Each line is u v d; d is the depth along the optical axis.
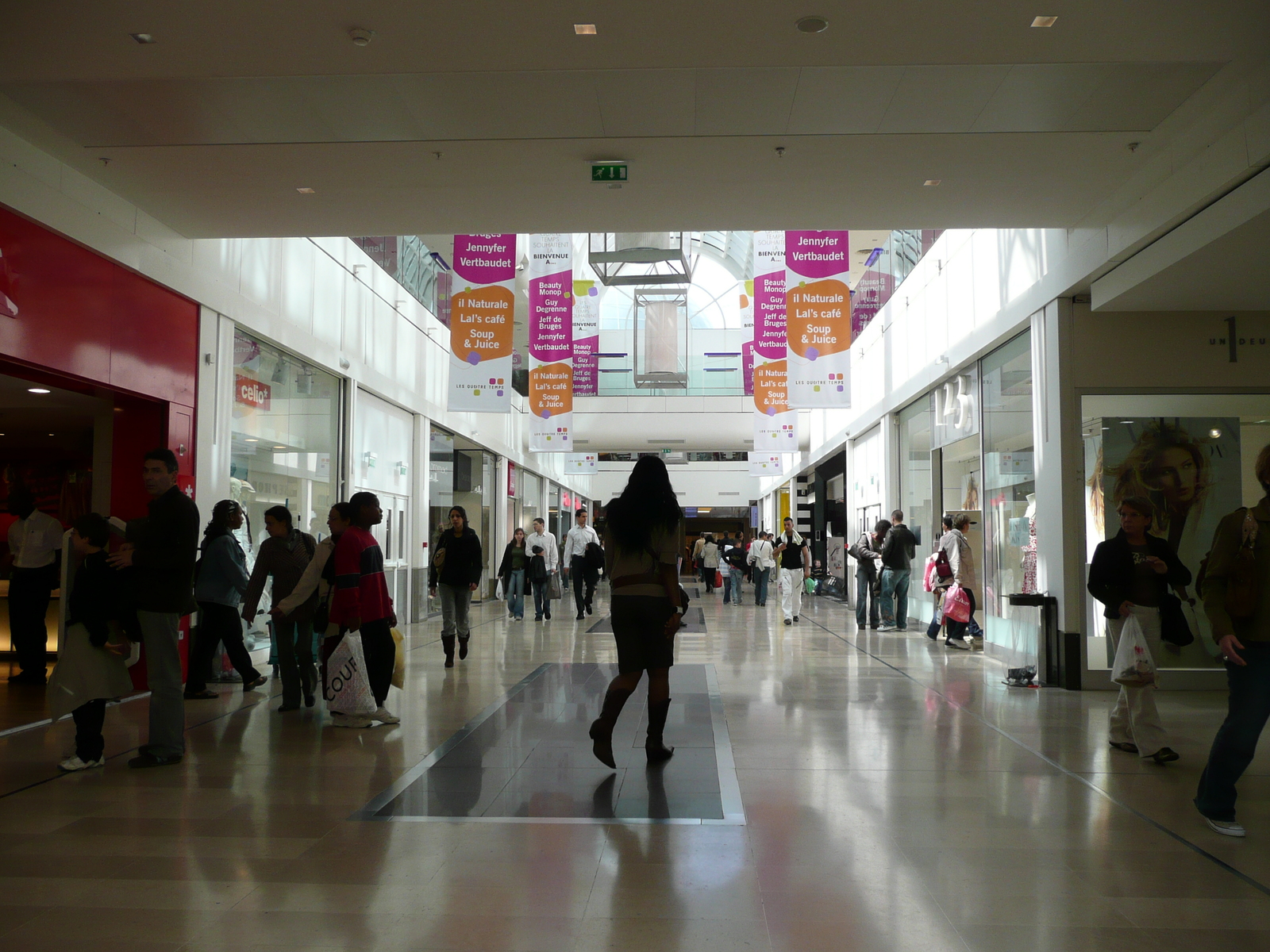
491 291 14.29
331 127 6.63
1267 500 4.34
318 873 3.74
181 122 6.51
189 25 5.27
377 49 5.55
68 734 6.60
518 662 10.83
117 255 7.79
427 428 17.47
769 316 19.19
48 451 12.24
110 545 8.27
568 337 19.52
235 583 8.35
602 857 3.93
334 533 7.11
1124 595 5.87
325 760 5.75
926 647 12.50
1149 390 8.93
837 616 18.45
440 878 3.68
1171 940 3.12
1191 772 5.46
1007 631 10.49
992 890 3.57
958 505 13.62
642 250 20.98
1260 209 5.96
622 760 5.74
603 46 5.54
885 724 6.93
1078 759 5.77
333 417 13.09
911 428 16.38
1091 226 8.32
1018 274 10.08
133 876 3.71
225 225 8.62
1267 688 4.27
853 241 19.77
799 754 5.91
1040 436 9.48
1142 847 4.09
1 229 6.52
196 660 8.22
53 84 5.93
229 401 9.70
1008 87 6.05
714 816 4.52
